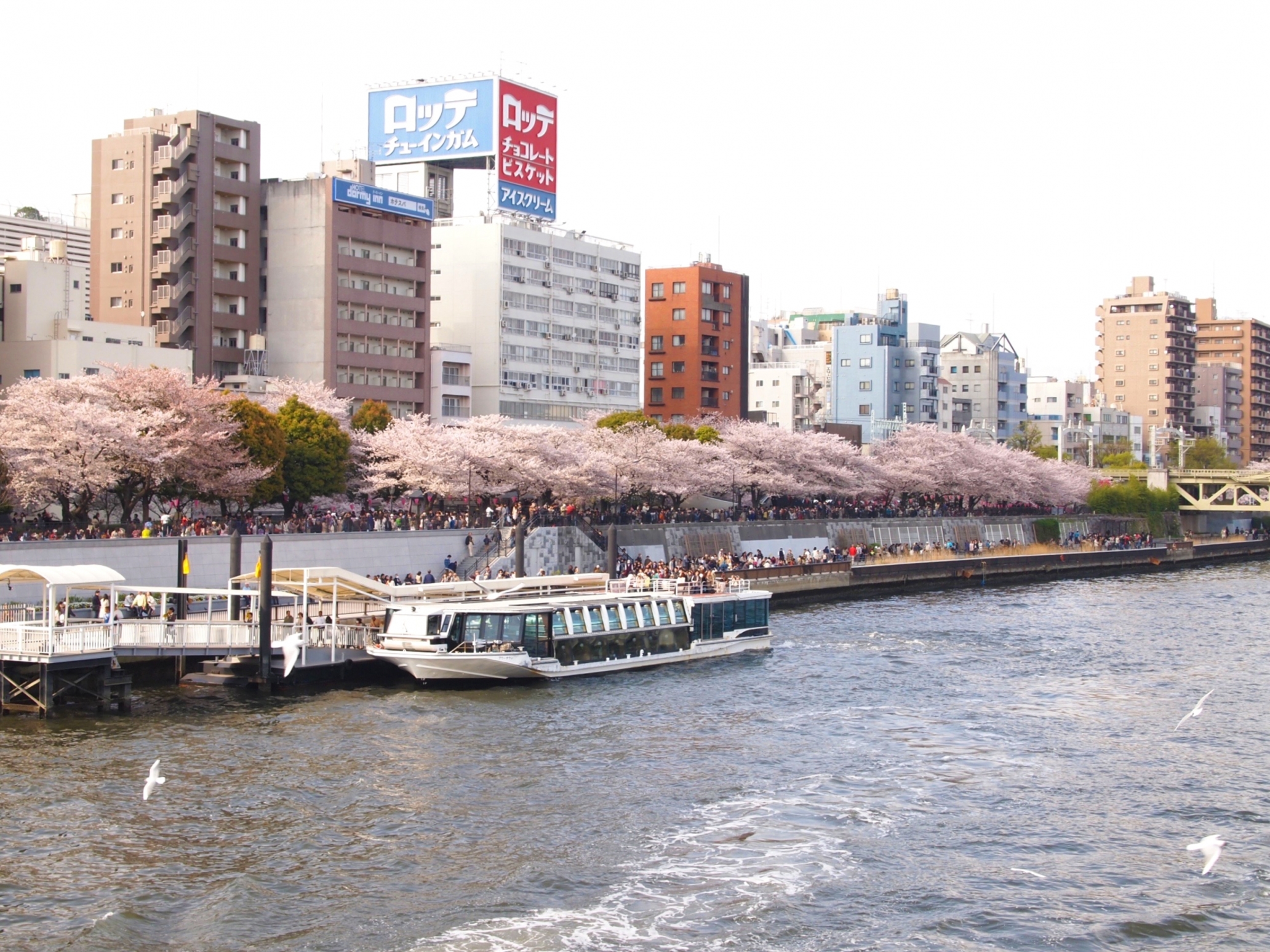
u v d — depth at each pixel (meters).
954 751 66.94
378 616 90.38
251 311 158.25
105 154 154.25
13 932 42.66
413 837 51.75
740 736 69.12
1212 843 41.81
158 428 101.06
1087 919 45.62
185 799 55.19
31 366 131.75
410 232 167.75
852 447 185.00
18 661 67.88
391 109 191.62
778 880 48.22
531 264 189.62
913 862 50.53
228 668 77.62
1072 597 144.38
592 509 139.75
